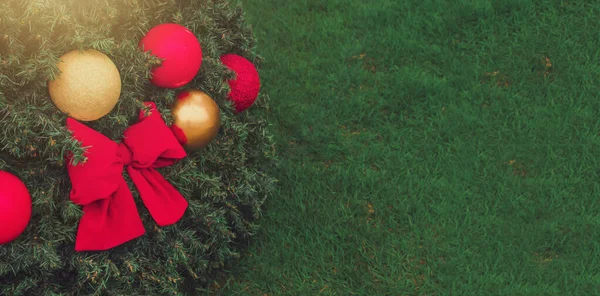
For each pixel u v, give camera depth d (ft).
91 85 6.89
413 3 15.23
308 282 10.18
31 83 6.96
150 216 8.27
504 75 13.66
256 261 10.43
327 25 14.80
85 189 7.17
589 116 12.62
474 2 14.99
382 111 13.10
